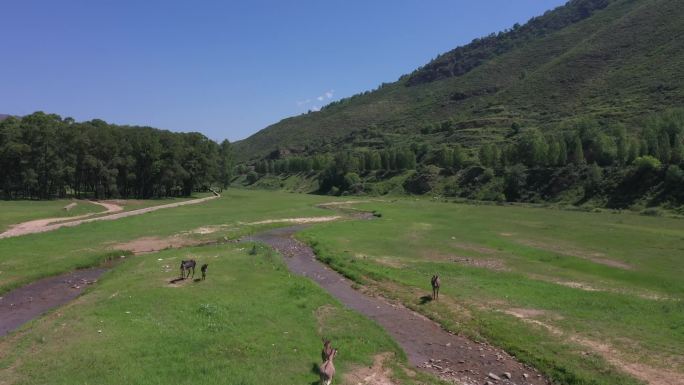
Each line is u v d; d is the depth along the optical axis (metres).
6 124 104.75
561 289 35.16
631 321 27.39
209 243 58.06
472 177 153.50
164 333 21.92
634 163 115.31
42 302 30.89
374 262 45.66
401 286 36.00
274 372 18.55
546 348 23.48
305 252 52.81
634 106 181.62
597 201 112.56
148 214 82.62
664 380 19.88
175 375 17.62
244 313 26.20
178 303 27.30
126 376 17.19
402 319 28.98
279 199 138.12
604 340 24.39
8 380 16.86
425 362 22.23
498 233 66.56
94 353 19.14
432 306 30.95
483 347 24.52
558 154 136.12
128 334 21.55
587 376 20.30
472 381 20.19
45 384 16.53
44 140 104.62
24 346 20.27
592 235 64.75
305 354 20.91
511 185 136.00
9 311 28.72
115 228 63.38
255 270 38.41
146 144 127.19
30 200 101.06
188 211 90.94
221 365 18.73
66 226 62.19
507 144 186.50
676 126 127.62
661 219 86.69
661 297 34.19
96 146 115.94
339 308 29.72
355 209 108.38
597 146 134.12
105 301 27.47
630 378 20.03
